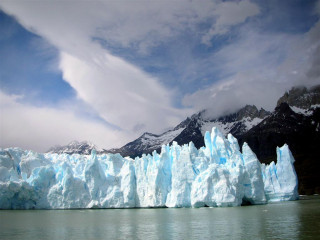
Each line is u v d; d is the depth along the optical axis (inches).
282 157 3331.7
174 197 2758.4
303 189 4606.3
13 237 1513.3
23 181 3026.6
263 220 1722.4
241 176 2568.9
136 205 3024.1
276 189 3262.8
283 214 1946.4
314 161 5610.2
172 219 1950.1
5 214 2623.0
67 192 3051.2
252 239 1248.2
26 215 2512.3
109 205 3021.7
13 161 3457.2
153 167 2940.5
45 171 3191.4
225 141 2910.9
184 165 2768.2
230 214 2048.5
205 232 1444.4
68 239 1421.0
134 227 1704.0
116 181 3129.9
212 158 2824.8
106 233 1547.7
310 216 1814.7
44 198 3142.2
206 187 2554.1
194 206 2610.7
